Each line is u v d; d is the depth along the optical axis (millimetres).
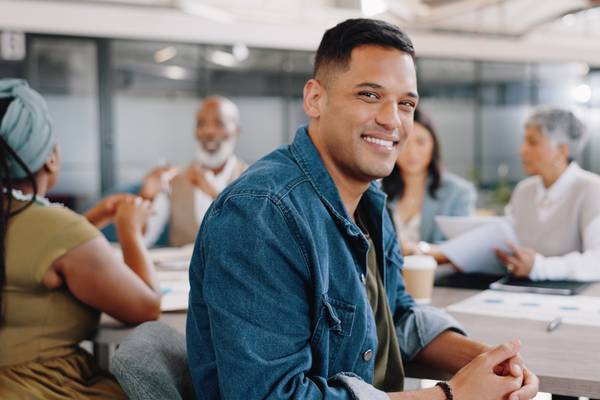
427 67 7543
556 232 2271
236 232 971
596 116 7652
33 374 1307
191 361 1091
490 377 1040
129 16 5883
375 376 1177
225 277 962
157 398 1088
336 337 1050
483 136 7867
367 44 1053
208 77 6551
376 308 1192
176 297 1707
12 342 1313
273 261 970
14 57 5660
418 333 1296
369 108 1052
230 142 3600
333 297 1052
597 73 7598
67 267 1318
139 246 1584
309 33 6434
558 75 7641
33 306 1318
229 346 942
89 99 6176
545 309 1556
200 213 3363
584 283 1880
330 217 1074
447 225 2117
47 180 1432
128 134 6625
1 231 1290
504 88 7723
